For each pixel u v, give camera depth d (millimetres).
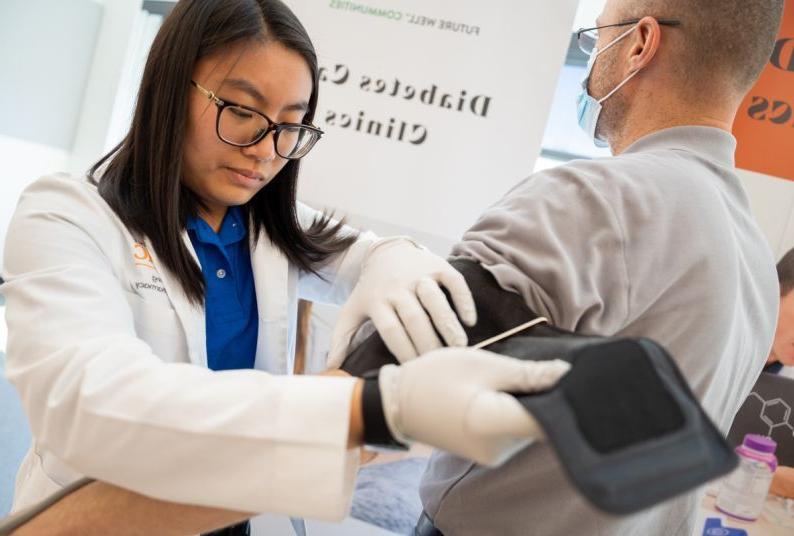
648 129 979
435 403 546
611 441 466
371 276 858
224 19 987
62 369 707
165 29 1044
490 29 2104
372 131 2164
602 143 1167
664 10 942
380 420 580
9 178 4531
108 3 4691
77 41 4617
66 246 918
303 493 592
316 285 1394
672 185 811
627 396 491
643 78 978
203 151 1047
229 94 1006
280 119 1042
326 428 588
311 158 2197
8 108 4402
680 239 778
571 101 2996
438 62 2129
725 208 850
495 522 834
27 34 4387
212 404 619
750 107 2107
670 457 461
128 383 652
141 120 1073
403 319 741
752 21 896
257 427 598
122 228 1061
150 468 621
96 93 4719
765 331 951
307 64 1040
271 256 1244
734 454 477
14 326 801
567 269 737
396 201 2160
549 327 704
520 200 827
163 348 1080
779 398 2098
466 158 2123
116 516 736
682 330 783
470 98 2115
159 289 1082
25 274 860
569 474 447
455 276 771
